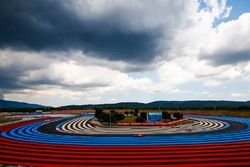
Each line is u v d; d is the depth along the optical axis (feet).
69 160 53.67
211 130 107.14
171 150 63.52
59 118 192.13
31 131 105.91
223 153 60.08
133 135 91.50
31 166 49.14
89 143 74.38
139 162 52.03
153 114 240.94
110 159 54.49
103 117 134.62
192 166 49.14
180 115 161.27
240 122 148.46
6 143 75.41
